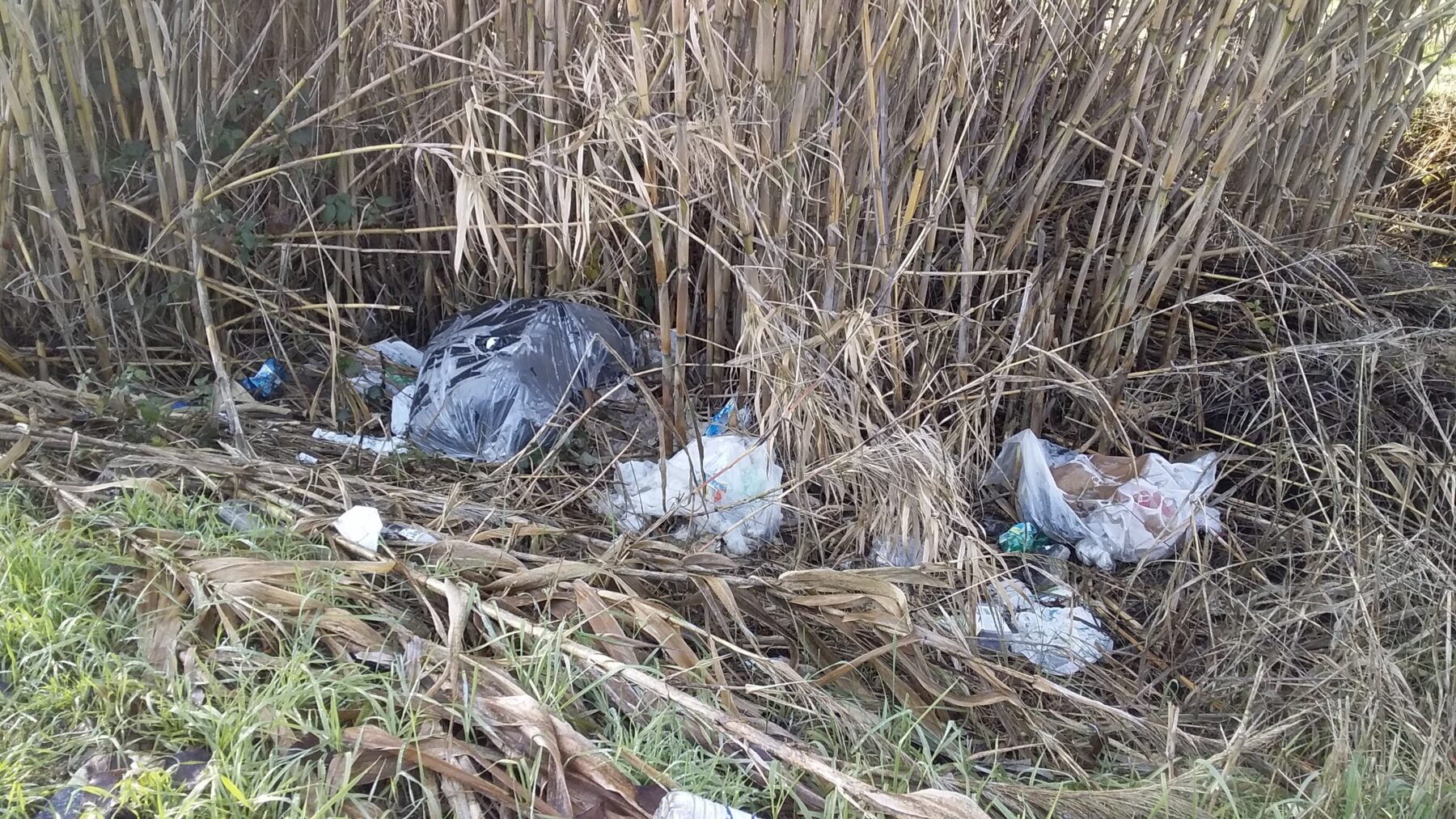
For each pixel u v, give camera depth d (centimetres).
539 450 245
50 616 157
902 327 250
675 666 173
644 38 217
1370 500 225
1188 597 226
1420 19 255
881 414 242
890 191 243
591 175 253
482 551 191
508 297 287
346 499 207
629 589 184
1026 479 245
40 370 259
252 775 133
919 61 221
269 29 278
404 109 271
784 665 172
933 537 212
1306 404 259
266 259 288
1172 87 233
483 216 217
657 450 251
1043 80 264
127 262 271
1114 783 166
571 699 155
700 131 211
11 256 261
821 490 246
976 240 262
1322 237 306
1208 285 291
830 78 232
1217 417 272
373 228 289
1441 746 177
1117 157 240
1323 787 160
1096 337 262
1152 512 236
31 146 230
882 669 180
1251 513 247
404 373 283
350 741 140
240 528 195
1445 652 191
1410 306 284
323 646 166
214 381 271
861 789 141
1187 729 190
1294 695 193
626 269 270
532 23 246
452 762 141
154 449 216
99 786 133
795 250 238
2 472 199
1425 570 212
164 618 159
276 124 264
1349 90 282
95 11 237
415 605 182
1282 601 213
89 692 148
